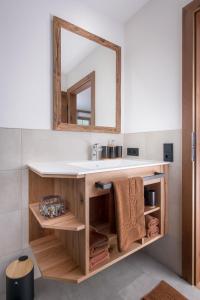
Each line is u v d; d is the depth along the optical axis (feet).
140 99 5.55
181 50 4.48
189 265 4.38
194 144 4.24
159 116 5.02
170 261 4.87
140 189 3.90
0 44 3.89
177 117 4.61
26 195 4.26
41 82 4.40
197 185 4.29
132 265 5.04
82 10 5.01
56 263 3.62
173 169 4.71
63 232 4.19
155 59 5.09
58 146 4.71
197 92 4.25
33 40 4.28
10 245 4.11
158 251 5.17
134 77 5.72
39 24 4.34
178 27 4.54
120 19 5.79
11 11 4.00
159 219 4.69
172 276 4.63
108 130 5.64
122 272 4.79
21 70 4.14
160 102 4.99
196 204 4.30
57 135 4.68
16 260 4.07
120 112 5.95
